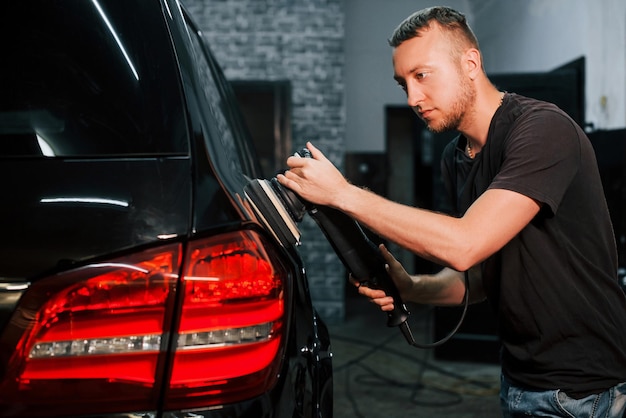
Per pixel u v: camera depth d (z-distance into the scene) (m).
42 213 0.92
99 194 0.94
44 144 1.00
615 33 3.85
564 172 1.23
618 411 1.35
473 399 3.52
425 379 3.91
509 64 5.93
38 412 0.87
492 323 4.24
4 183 0.95
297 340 1.04
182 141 1.00
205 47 2.17
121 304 0.88
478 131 1.39
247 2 5.57
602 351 1.33
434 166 4.45
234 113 2.26
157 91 1.05
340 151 5.63
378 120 6.81
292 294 1.03
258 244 0.96
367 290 1.38
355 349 4.74
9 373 0.86
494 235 1.17
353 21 6.75
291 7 5.57
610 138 3.72
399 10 6.73
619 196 3.67
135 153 0.99
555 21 4.80
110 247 0.89
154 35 1.10
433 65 1.32
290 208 1.21
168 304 0.89
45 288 0.87
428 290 1.56
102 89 1.04
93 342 0.87
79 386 0.87
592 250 1.32
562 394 1.34
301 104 5.62
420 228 1.17
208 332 0.91
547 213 1.27
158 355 0.89
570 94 4.24
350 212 1.20
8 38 1.08
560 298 1.30
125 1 1.12
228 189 0.99
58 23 1.09
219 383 0.91
